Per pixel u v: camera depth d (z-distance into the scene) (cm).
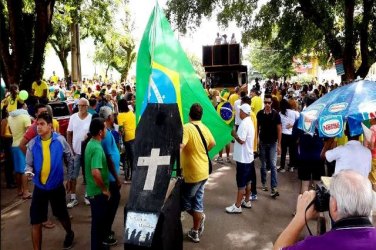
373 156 569
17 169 746
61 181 492
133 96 1380
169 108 402
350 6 1389
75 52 2452
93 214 470
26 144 601
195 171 520
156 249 349
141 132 397
